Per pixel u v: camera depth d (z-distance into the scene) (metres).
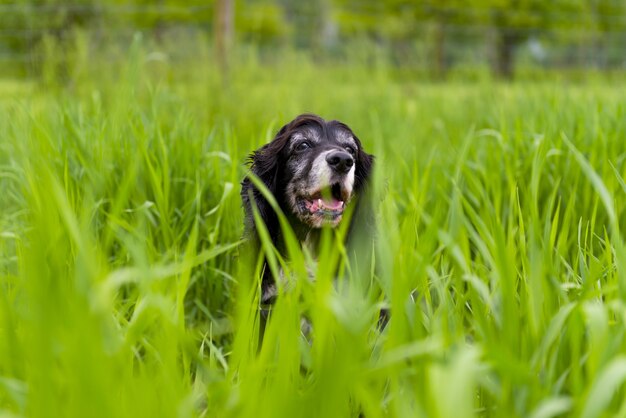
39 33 11.68
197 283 3.49
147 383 1.53
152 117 4.50
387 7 32.59
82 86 6.64
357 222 3.44
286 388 1.54
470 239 3.47
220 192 3.83
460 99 8.47
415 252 1.92
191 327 3.18
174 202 3.72
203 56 7.43
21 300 2.14
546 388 1.55
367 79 8.88
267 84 7.58
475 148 4.61
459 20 33.03
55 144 3.93
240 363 1.77
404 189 4.07
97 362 1.31
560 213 3.51
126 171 3.63
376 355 1.98
